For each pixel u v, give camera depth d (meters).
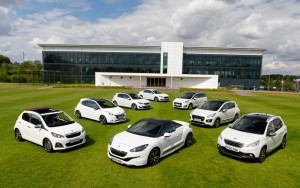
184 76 56.59
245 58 68.50
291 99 32.94
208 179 7.04
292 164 8.43
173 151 9.27
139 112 18.97
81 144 9.77
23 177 6.88
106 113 14.12
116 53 67.38
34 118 9.97
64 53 67.62
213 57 68.62
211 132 12.91
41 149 9.46
